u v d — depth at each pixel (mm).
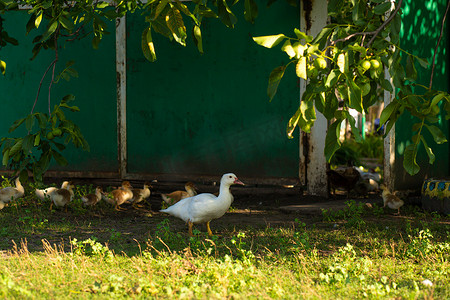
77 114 13625
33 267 6285
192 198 8555
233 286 5566
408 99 5496
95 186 13508
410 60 5762
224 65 12688
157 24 5875
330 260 6715
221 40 12656
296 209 10625
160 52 13047
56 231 8758
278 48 12273
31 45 13719
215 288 5488
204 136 12930
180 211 8602
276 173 12477
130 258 6871
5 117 14023
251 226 9242
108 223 9625
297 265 6449
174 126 13094
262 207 11266
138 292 5324
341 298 5254
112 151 13461
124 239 8203
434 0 11953
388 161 11164
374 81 6520
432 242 7863
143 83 13195
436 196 10492
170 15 5820
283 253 7164
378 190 13055
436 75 12148
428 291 5422
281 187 12484
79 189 12844
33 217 9883
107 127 13461
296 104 12242
